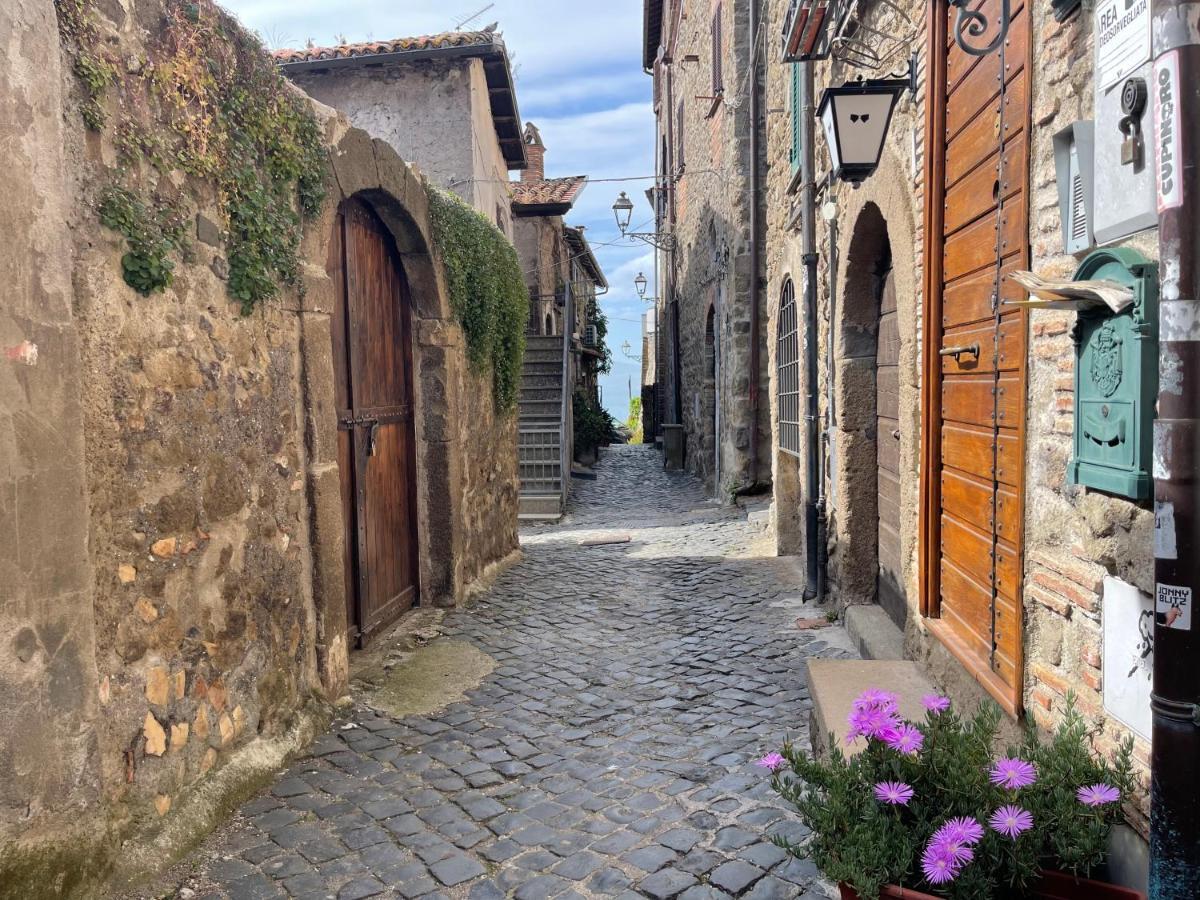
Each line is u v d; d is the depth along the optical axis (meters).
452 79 9.51
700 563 7.51
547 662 4.77
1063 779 2.03
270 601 3.42
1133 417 1.82
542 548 8.55
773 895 2.44
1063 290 1.89
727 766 3.34
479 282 6.48
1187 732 1.44
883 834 2.02
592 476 14.91
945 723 2.29
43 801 2.17
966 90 3.06
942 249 3.38
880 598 5.22
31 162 2.15
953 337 3.28
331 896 2.48
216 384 3.05
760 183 9.91
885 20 4.14
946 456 3.37
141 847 2.54
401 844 2.78
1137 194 1.80
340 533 4.01
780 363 7.83
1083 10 2.11
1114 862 2.03
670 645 5.09
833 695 3.26
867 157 3.78
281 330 3.56
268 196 3.39
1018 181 2.56
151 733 2.65
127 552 2.56
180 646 2.81
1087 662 2.16
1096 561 2.06
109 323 2.48
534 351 13.52
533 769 3.36
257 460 3.34
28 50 2.15
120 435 2.53
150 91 2.69
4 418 2.07
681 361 17.02
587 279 25.27
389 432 5.40
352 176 4.23
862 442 5.30
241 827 2.88
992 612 2.80
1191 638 1.43
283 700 3.51
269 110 3.38
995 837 1.96
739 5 9.62
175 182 2.82
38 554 2.16
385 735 3.70
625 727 3.80
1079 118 2.15
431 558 5.89
